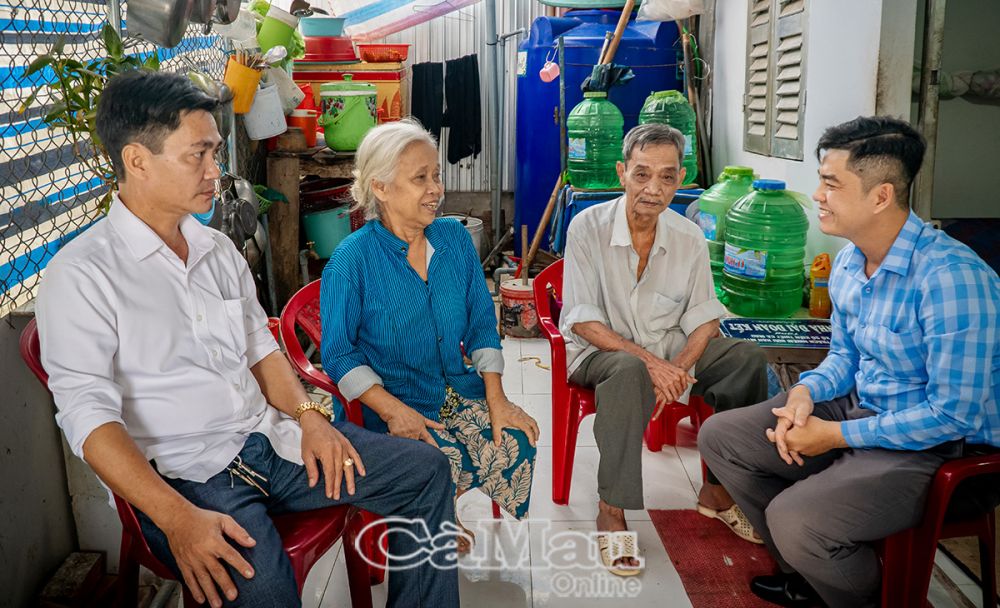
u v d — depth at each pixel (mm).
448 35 5457
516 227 5273
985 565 1685
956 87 3809
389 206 1946
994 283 1593
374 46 4895
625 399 2131
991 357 1559
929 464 1628
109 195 2143
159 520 1351
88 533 2029
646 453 2840
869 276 1802
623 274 2377
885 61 2586
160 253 1501
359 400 1949
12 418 1771
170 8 2086
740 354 2340
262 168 4086
